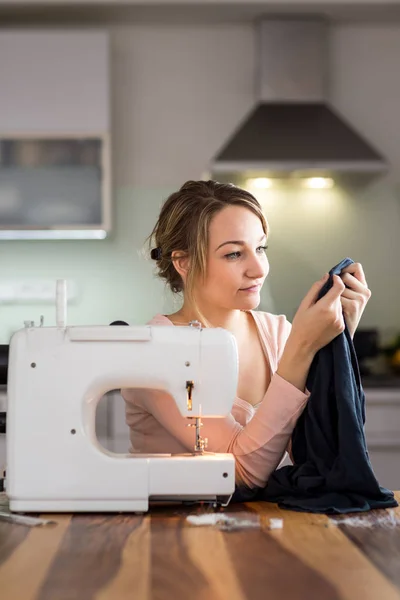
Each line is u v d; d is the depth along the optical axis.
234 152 4.23
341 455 1.65
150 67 4.58
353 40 4.61
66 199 4.27
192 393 1.66
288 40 4.40
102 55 4.25
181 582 1.18
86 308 4.58
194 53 4.59
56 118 4.24
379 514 1.60
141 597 1.11
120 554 1.33
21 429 1.63
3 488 1.87
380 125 4.62
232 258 1.85
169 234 1.94
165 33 4.59
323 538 1.42
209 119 4.59
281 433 1.72
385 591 1.13
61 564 1.28
